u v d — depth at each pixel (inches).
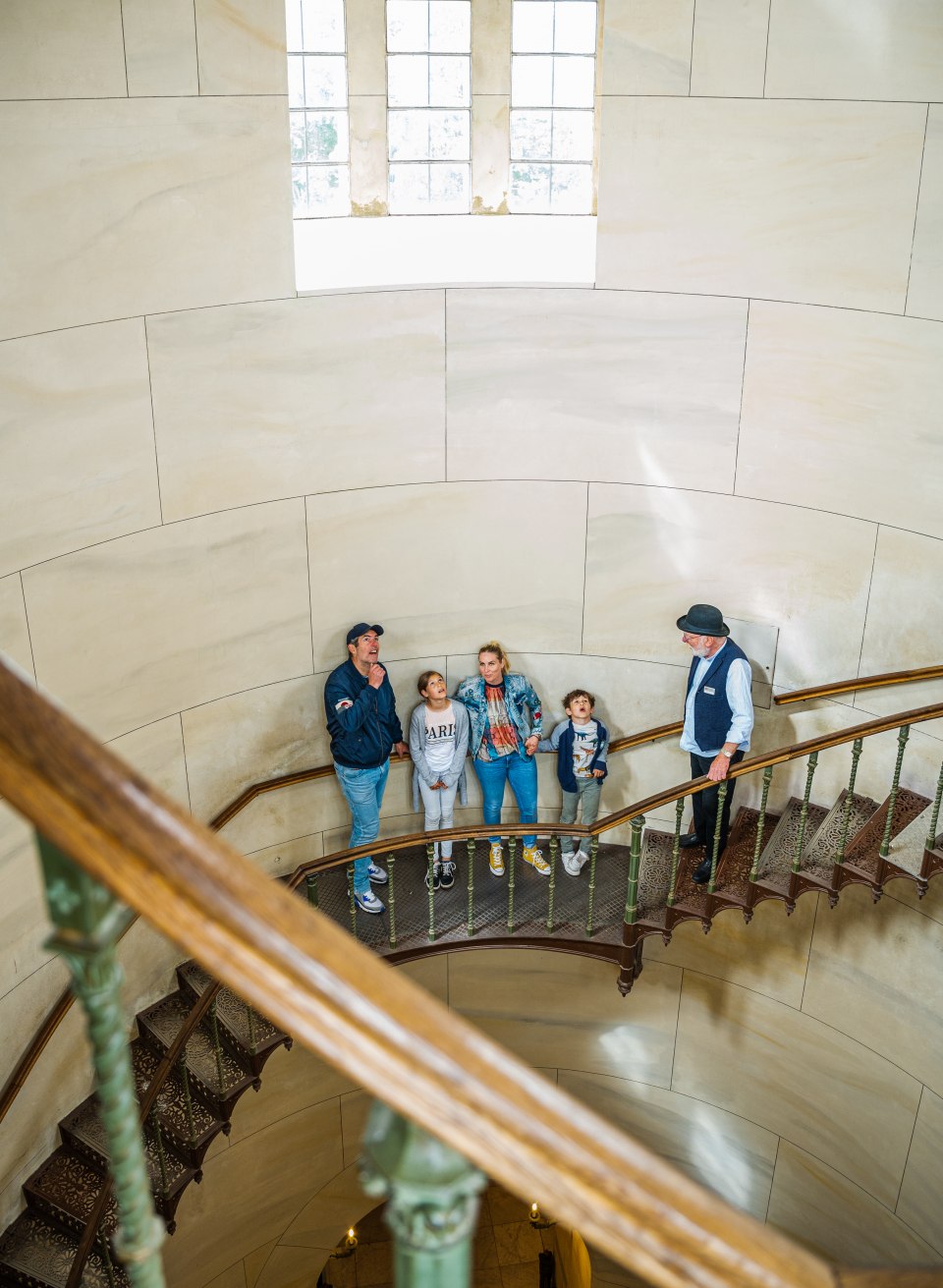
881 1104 299.3
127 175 218.8
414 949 281.9
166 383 237.3
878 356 248.4
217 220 234.7
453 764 293.1
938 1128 287.1
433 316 263.6
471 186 280.7
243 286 242.4
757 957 305.3
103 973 41.7
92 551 234.1
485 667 285.4
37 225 208.4
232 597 262.5
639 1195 39.2
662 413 271.3
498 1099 38.5
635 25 242.5
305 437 261.3
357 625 277.3
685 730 270.5
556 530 285.4
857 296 246.8
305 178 273.1
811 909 293.3
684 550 282.0
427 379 268.4
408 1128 42.3
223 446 250.2
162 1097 267.9
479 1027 327.3
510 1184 39.0
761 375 261.4
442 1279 44.6
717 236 254.2
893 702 268.8
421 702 297.0
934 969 276.4
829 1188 320.2
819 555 269.0
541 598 291.9
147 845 37.4
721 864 279.9
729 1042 319.6
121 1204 46.5
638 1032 327.6
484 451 277.4
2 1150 242.1
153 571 246.7
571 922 286.5
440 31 264.8
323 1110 318.0
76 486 227.3
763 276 253.8
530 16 265.0
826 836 271.0
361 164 274.4
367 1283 423.8
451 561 285.6
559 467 279.7
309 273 255.1
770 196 247.6
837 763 282.4
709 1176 343.6
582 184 280.8
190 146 225.9
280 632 273.4
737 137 245.4
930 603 257.8
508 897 297.4
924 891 244.8
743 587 280.1
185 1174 259.9
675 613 288.5
